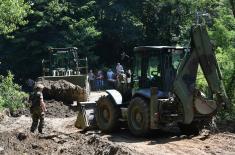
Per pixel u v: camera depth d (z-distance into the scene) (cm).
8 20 2341
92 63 3991
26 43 3988
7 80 2230
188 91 1317
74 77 2253
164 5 4119
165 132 1461
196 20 1427
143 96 1374
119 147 1059
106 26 4219
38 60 3997
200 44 1334
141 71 1423
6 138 1249
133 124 1388
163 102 1316
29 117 1939
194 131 1391
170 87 1353
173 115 1321
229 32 1747
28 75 4112
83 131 1555
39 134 1327
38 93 1410
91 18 3900
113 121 1478
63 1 3978
